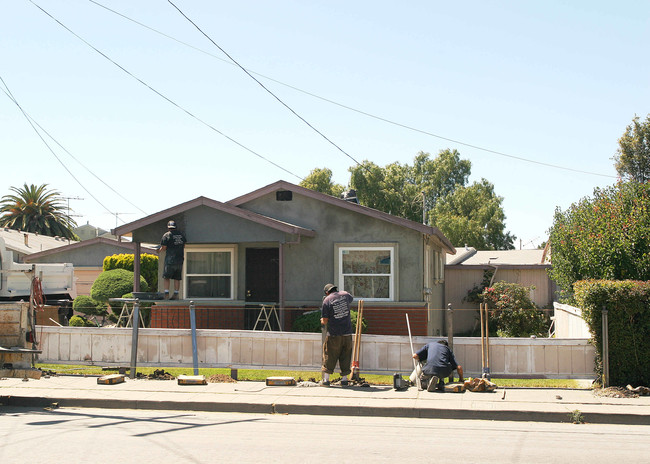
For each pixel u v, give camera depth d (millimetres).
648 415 9609
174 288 18453
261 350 12820
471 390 11516
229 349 12914
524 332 24391
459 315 28672
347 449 7641
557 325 19359
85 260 31188
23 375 10773
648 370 11375
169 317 18719
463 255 32094
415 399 10805
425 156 59125
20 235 36219
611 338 11484
